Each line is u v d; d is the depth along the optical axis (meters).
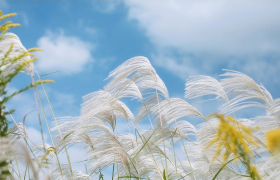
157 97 2.07
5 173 1.35
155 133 2.12
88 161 2.17
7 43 1.71
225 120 1.50
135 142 2.25
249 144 1.72
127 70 2.01
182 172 2.20
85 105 2.15
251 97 2.01
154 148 2.14
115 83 2.01
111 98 2.05
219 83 2.04
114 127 2.16
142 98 2.10
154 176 2.22
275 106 2.11
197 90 2.05
